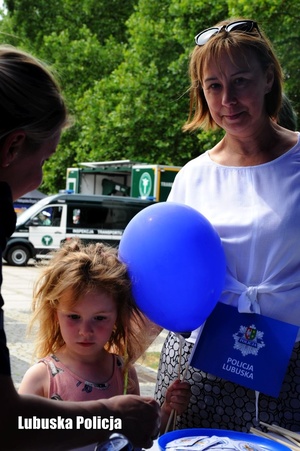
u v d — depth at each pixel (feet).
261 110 7.16
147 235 6.50
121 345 7.10
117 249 7.20
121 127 66.49
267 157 7.30
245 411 6.95
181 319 6.57
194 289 6.42
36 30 87.10
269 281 6.89
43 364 6.73
